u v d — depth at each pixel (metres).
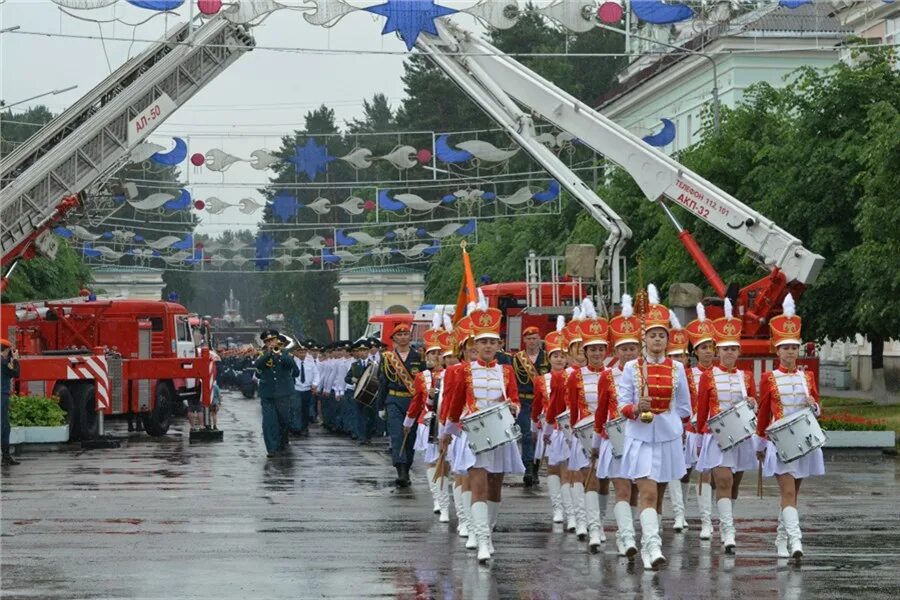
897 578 14.86
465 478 17.23
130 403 37.97
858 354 63.47
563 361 20.34
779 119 47.31
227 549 16.94
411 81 100.19
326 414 43.84
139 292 98.06
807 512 21.03
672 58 72.69
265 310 183.62
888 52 43.94
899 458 31.25
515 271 70.38
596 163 65.88
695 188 33.34
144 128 40.53
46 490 23.92
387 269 110.19
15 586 14.26
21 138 105.19
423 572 15.29
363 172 114.00
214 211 56.66
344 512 20.89
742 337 32.72
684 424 18.33
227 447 35.06
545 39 98.88
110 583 14.45
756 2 31.27
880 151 35.56
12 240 40.19
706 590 14.13
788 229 43.09
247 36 41.28
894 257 36.34
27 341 41.47
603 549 17.22
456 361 19.83
